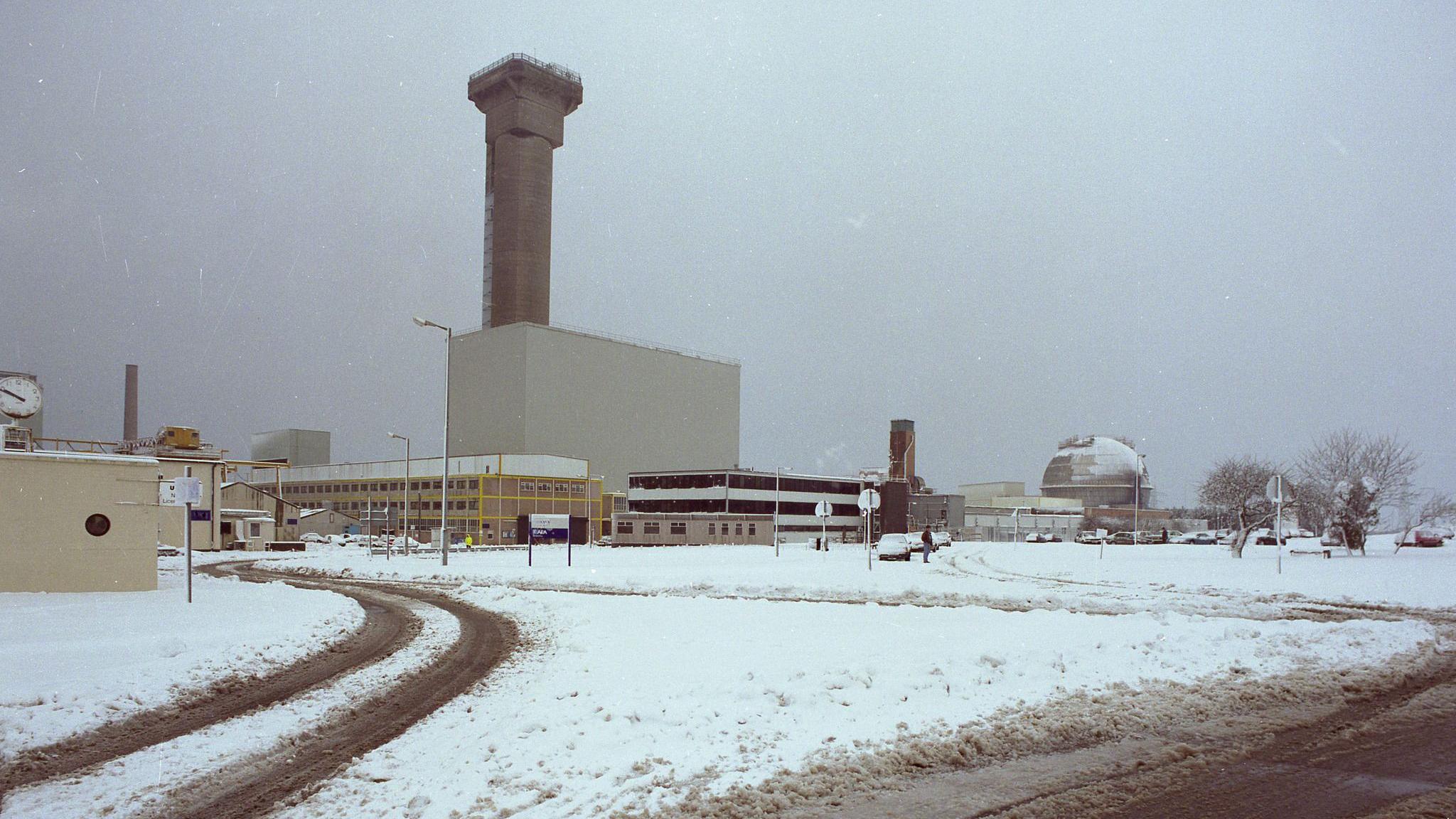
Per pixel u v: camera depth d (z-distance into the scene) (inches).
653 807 245.3
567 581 1204.5
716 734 317.4
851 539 4202.8
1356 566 1445.6
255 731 360.8
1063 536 5723.4
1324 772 284.4
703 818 238.5
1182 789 266.8
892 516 4557.1
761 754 292.2
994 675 411.2
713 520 3794.3
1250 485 1909.4
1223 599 900.6
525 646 588.7
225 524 2770.7
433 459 4261.8
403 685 461.1
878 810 246.1
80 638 580.1
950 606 789.2
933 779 273.7
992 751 303.6
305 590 1016.9
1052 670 423.2
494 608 856.9
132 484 983.6
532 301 5590.6
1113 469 6825.8
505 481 4089.6
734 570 1429.6
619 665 472.4
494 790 262.1
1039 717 344.8
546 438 4879.4
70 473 949.8
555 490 4303.6
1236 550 1924.2
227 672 483.5
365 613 817.5
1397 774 283.1
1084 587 1052.5
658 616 707.4
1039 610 787.4
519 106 5634.8
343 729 364.5
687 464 5649.6
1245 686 404.5
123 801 272.5
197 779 294.7
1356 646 509.0
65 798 275.9
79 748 334.6
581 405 5064.0
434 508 4217.5
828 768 279.9
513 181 5644.7
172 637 580.7
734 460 5984.3
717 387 5880.9
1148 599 906.7
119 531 973.2
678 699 374.3
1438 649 508.1
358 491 4616.1
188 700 420.2
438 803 252.1
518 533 3390.7
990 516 5772.6
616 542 3811.5
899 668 427.8
